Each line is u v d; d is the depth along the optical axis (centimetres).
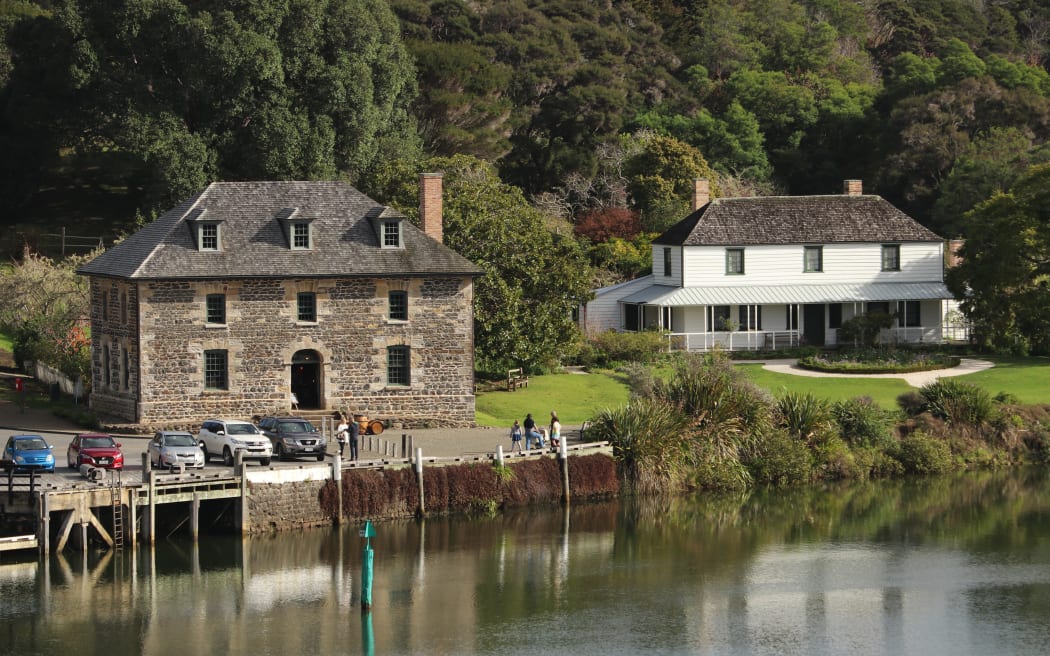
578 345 16262
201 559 10631
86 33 19838
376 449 12644
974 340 18112
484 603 9938
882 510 12619
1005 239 17088
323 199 14162
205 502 11325
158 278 13200
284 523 11219
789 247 18375
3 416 14150
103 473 10719
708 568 10856
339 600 9919
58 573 10244
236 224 13775
